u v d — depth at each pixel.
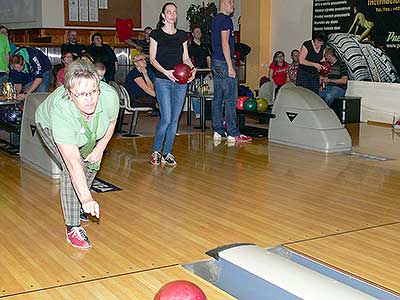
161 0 13.78
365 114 9.95
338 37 10.24
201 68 10.06
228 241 3.62
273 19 11.67
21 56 7.42
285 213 4.25
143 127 8.83
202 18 12.88
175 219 4.09
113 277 3.05
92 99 2.91
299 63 8.19
